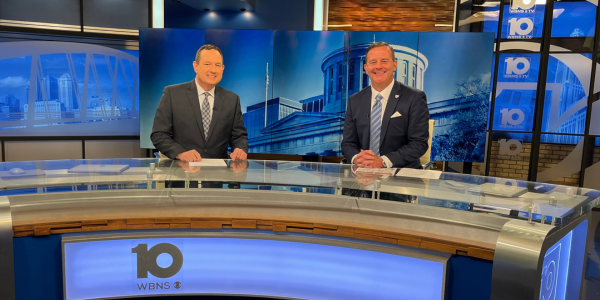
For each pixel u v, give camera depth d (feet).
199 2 18.24
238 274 4.55
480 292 3.94
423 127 7.47
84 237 4.23
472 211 3.66
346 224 4.32
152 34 14.16
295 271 4.48
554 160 15.53
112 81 15.02
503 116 15.83
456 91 13.69
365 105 7.95
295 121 14.47
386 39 13.76
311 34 14.06
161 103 7.93
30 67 14.03
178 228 4.49
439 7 15.85
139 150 15.62
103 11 14.61
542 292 3.43
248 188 4.32
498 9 15.38
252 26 18.98
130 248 4.37
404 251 4.09
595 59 14.69
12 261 3.83
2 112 13.87
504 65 15.61
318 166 5.78
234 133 8.27
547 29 15.05
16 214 4.06
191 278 4.52
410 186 4.45
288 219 4.43
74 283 4.24
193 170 5.10
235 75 14.39
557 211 3.58
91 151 15.05
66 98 14.55
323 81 14.20
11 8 13.60
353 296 4.33
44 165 5.25
